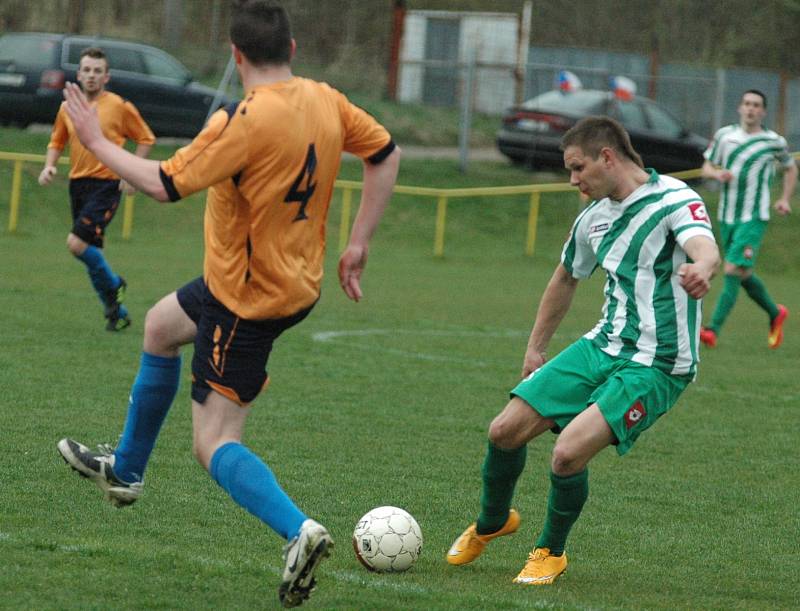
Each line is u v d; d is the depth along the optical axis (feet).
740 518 76.64
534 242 288.92
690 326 58.75
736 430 106.22
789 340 170.40
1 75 298.97
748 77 393.50
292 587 48.83
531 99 360.89
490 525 62.18
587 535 70.79
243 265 51.31
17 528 62.95
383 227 286.05
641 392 57.82
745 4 551.18
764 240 296.10
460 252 277.64
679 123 330.75
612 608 55.47
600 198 59.88
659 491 83.05
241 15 51.29
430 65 394.11
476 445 93.76
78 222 133.18
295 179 50.85
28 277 187.01
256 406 103.55
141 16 431.02
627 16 552.41
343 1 425.69
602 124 59.06
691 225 56.90
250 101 50.21
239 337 51.80
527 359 64.90
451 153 362.12
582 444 57.11
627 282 59.26
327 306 178.81
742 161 152.97
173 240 265.75
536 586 59.11
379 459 87.15
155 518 67.67
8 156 252.83
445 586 57.98
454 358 136.98
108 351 124.16
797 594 60.18
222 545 63.05
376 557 59.36
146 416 56.70
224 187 50.83
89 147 49.52
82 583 53.67
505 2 558.56
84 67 135.64
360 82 413.18
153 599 52.08
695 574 63.36
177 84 307.37
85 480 74.74
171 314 55.88
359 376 121.49
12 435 85.71
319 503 73.92
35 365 113.91
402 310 179.93
